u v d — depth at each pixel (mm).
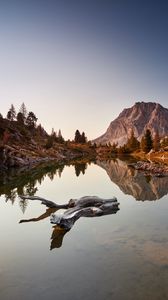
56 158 114438
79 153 178125
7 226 15766
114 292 8312
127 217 17234
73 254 11359
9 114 152000
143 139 134125
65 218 14938
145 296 8086
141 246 12055
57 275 9500
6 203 22344
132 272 9578
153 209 19328
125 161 83000
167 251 11414
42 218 17500
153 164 54812
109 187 30609
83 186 31875
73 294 8266
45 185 33062
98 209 18062
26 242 12992
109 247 12031
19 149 98875
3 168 57906
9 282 9094
